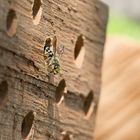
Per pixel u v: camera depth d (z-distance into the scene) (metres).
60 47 0.27
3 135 0.25
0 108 0.25
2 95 0.25
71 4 0.28
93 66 0.29
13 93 0.25
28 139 0.26
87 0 0.29
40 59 0.26
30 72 0.25
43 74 0.26
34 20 0.26
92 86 0.29
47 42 0.26
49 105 0.27
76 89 0.28
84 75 0.29
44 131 0.26
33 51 0.26
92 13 0.29
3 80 0.24
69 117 0.28
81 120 0.29
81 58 0.29
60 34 0.27
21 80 0.25
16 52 0.25
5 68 0.24
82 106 0.29
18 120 0.25
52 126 0.27
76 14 0.28
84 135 0.29
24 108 0.25
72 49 0.28
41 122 0.26
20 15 0.25
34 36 0.26
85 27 0.29
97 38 0.30
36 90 0.26
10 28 0.25
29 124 0.26
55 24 0.27
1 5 0.24
